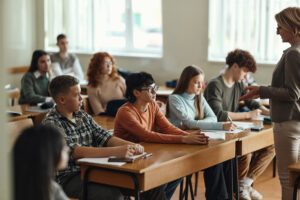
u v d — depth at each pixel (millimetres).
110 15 8344
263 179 5605
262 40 7016
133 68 8109
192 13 7555
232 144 4102
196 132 4125
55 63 7609
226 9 7281
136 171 3240
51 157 2057
